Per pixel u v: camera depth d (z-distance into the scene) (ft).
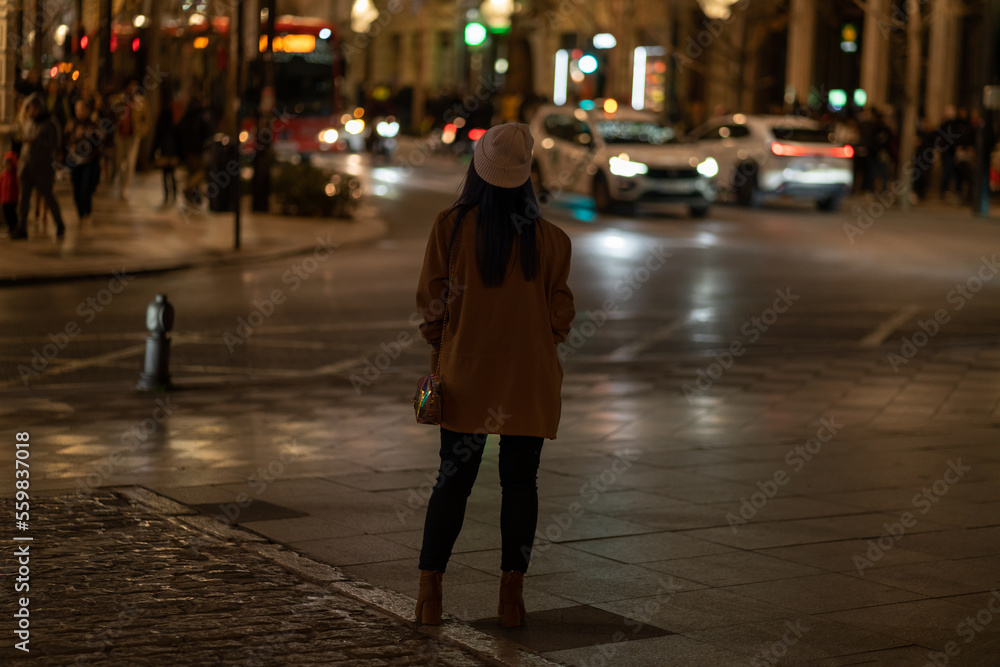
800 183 94.12
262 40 80.59
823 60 135.74
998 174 105.91
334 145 141.59
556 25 151.74
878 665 14.46
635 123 90.74
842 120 121.49
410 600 16.12
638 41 152.56
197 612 15.39
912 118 98.78
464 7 182.70
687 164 86.07
